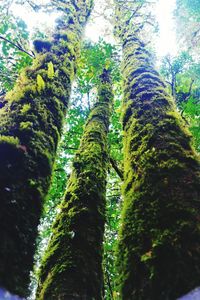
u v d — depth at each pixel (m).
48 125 2.71
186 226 1.88
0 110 2.64
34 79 3.13
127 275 1.92
